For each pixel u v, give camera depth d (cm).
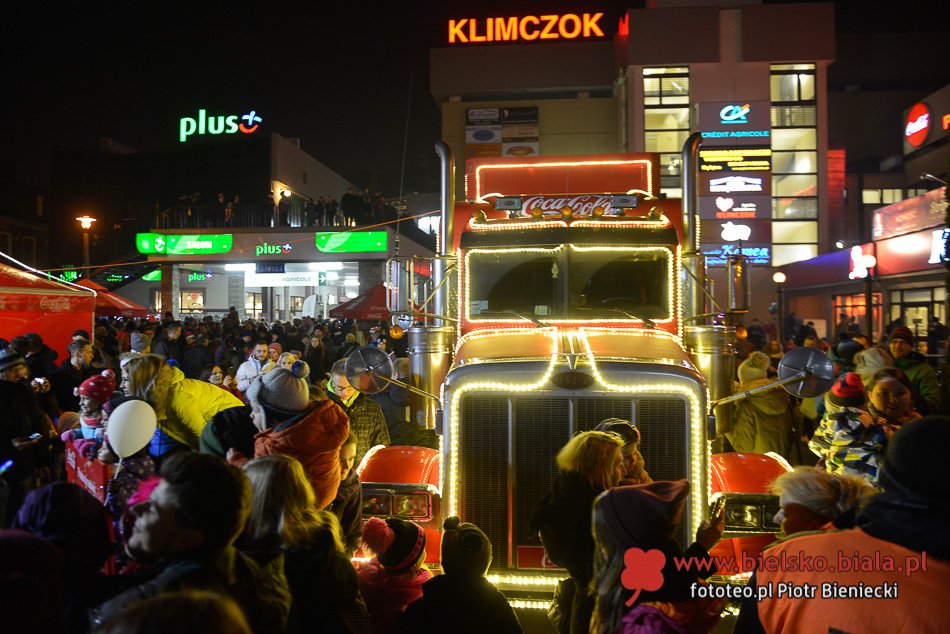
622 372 422
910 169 3512
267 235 2641
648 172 678
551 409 425
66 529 221
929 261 1970
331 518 285
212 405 466
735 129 2994
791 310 2977
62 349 1133
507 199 607
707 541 298
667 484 248
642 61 3003
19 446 566
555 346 469
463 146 3394
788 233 3002
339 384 609
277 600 225
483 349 476
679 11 3002
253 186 3888
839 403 474
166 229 2667
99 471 451
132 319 2044
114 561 384
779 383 440
